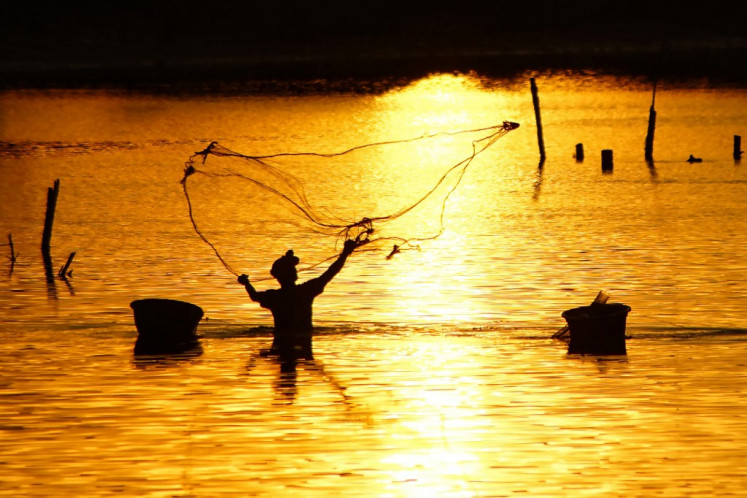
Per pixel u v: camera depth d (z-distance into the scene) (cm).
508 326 7631
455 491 4719
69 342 7312
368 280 9394
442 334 7406
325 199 15438
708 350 6900
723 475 4847
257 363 6725
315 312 8112
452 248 11106
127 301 8706
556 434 5384
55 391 6162
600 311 6981
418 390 6134
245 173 18738
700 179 16988
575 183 16862
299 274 9706
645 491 4700
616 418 5597
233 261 10569
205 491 4750
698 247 10925
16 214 14038
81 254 11038
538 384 6212
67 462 5075
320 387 6216
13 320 8019
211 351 7025
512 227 12519
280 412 5775
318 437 5388
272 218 13575
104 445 5297
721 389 6056
